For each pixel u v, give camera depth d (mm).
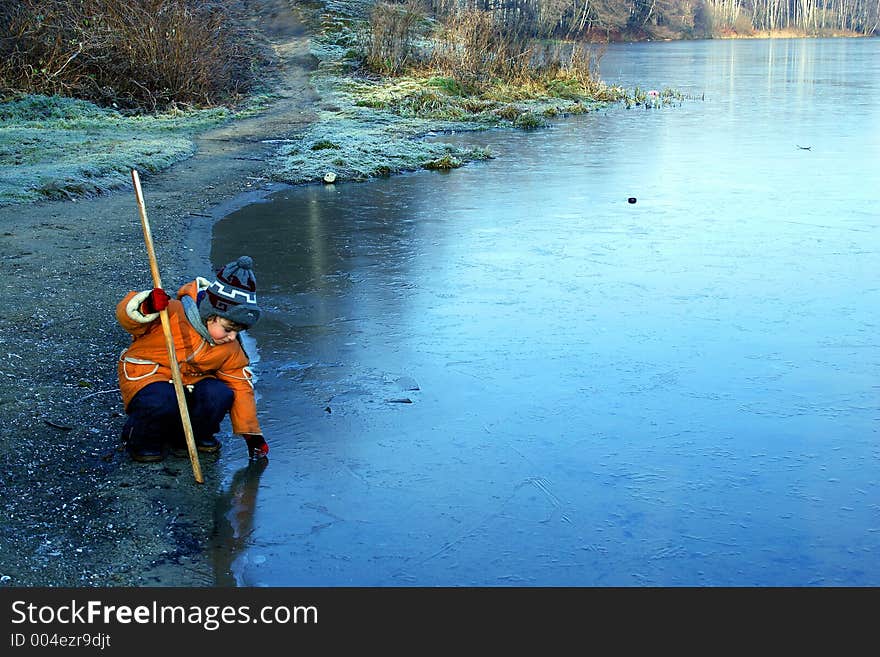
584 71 28906
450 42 27938
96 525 4379
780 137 18266
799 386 6121
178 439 5184
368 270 8734
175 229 9984
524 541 4391
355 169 14062
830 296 7934
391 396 5938
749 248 9523
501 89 25828
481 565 4219
